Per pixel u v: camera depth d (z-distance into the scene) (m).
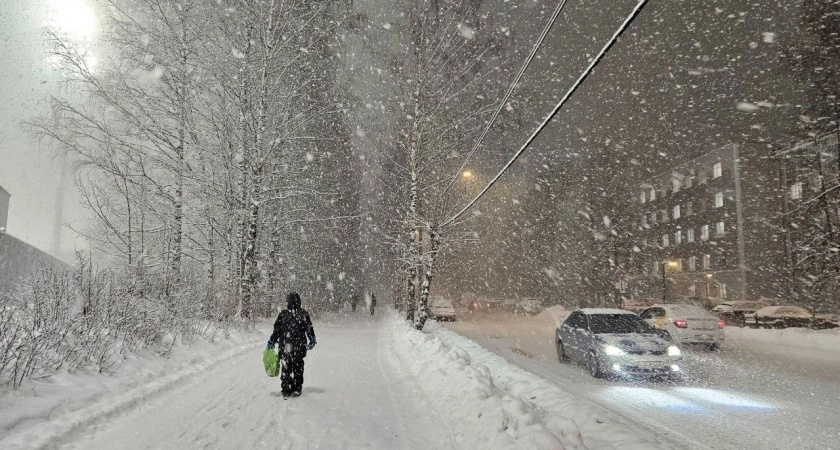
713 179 51.78
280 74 19.84
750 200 47.38
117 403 6.74
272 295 23.78
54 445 5.11
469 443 5.25
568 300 56.12
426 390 8.32
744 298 46.41
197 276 18.20
